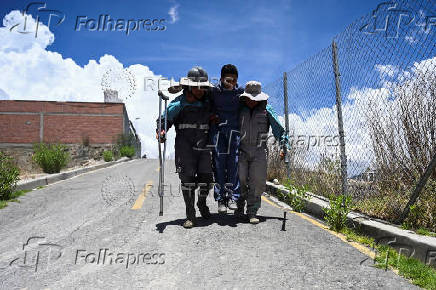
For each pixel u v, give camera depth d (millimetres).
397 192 4535
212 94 4426
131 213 5301
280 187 7262
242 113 4582
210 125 4508
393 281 2770
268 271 2932
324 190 6074
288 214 5391
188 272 2904
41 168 12445
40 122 34844
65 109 35062
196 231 4156
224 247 3557
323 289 2604
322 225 4703
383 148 4645
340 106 5328
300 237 3953
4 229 4473
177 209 5590
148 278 2787
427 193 4164
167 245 3625
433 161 3621
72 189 8484
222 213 5039
